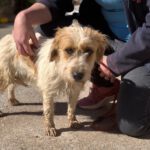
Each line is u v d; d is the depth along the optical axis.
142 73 1.76
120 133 1.80
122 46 1.86
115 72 1.76
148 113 1.74
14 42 1.90
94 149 1.65
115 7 1.88
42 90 1.79
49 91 1.76
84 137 1.75
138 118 1.74
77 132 1.79
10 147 1.66
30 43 1.84
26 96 2.17
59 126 1.84
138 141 1.73
